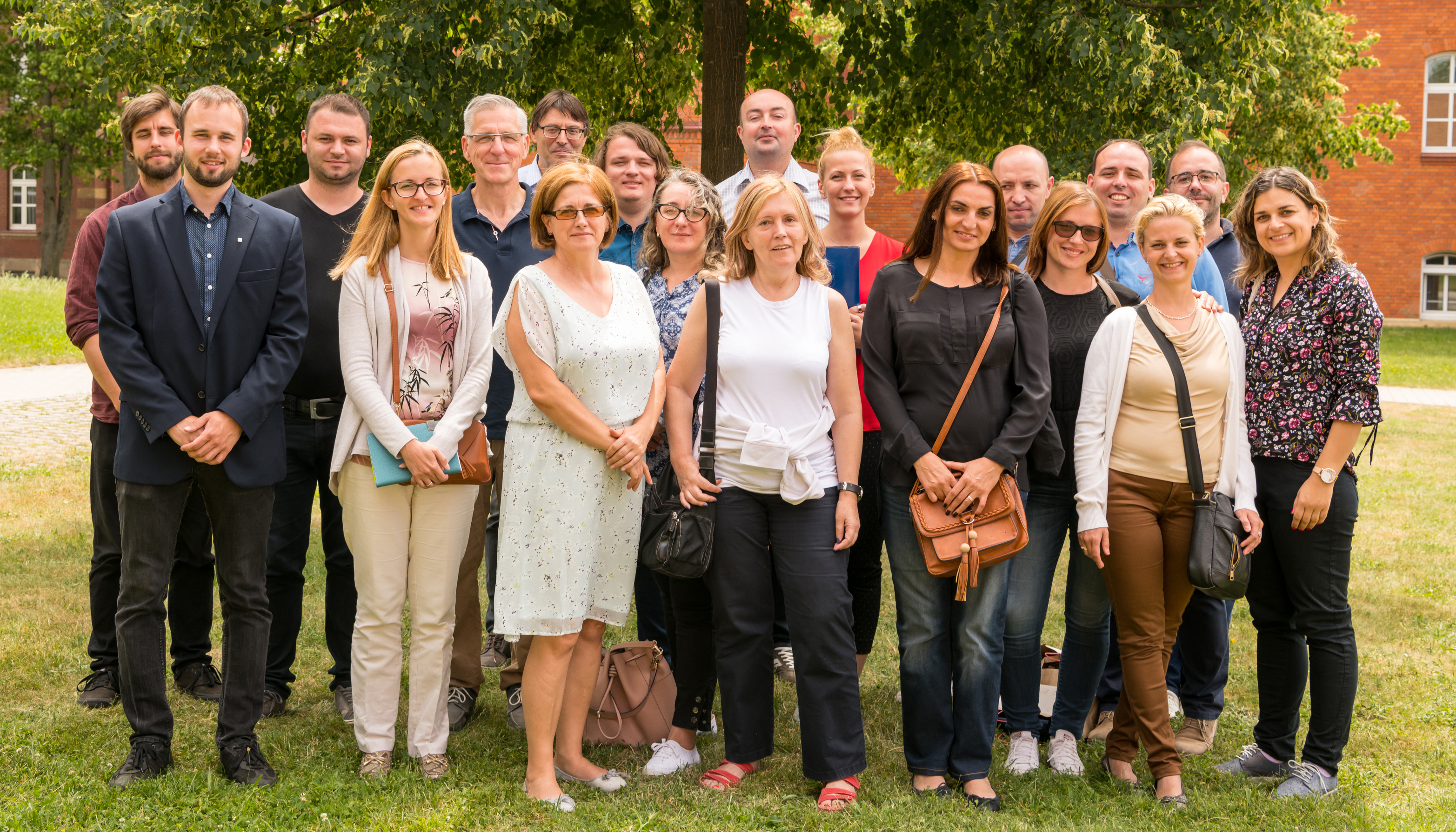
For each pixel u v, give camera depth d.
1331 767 3.43
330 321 3.75
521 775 3.42
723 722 3.59
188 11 7.14
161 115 3.83
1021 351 3.25
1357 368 3.23
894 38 8.49
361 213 3.84
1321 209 3.33
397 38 6.95
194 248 3.22
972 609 3.29
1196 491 3.26
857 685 3.33
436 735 3.46
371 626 3.37
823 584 3.26
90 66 7.88
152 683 3.26
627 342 3.28
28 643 4.49
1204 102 7.68
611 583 3.37
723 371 3.29
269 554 3.83
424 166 3.29
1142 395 3.33
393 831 2.97
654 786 3.37
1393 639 4.99
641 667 3.78
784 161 4.77
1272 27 8.88
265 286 3.28
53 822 2.94
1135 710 3.39
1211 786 3.46
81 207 32.56
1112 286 3.62
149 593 3.23
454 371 3.43
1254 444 3.40
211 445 3.12
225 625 3.32
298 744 3.62
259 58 7.60
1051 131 8.37
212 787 3.17
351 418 3.34
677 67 10.18
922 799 3.28
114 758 3.39
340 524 3.90
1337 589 3.36
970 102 9.07
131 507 3.17
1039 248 3.55
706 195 3.76
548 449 3.23
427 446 3.22
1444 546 6.77
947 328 3.24
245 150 3.29
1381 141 23.30
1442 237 23.19
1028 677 3.60
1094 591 3.57
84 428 9.80
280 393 3.28
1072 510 3.55
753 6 8.89
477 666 3.94
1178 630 3.73
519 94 7.28
